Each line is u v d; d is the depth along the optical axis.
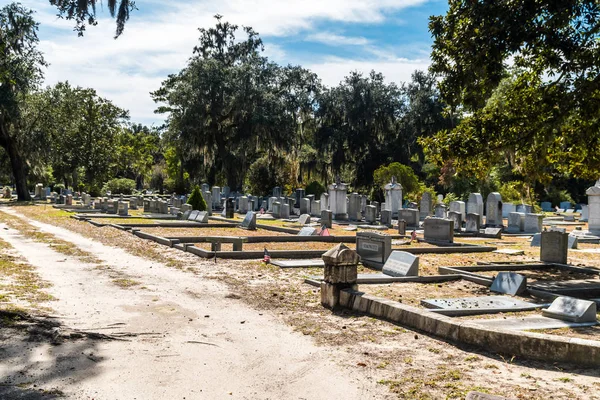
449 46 14.95
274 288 11.52
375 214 32.91
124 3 11.37
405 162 66.56
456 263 16.62
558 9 13.03
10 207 41.31
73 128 60.16
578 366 6.38
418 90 68.00
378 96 66.31
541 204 53.72
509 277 11.75
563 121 14.96
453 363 6.61
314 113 67.62
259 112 54.69
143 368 6.41
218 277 12.80
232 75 54.97
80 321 8.38
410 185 47.69
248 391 5.78
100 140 63.66
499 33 13.62
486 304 10.19
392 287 12.16
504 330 7.10
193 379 6.11
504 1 13.68
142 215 34.28
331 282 9.66
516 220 29.80
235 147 56.53
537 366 6.45
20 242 18.83
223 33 61.06
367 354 7.00
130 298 10.23
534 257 18.67
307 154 66.50
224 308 9.62
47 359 6.59
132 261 15.03
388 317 8.70
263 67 60.09
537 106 14.83
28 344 7.11
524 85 16.28
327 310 9.52
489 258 18.20
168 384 5.94
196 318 8.84
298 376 6.23
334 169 65.56
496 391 5.63
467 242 24.31
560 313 8.95
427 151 16.25
